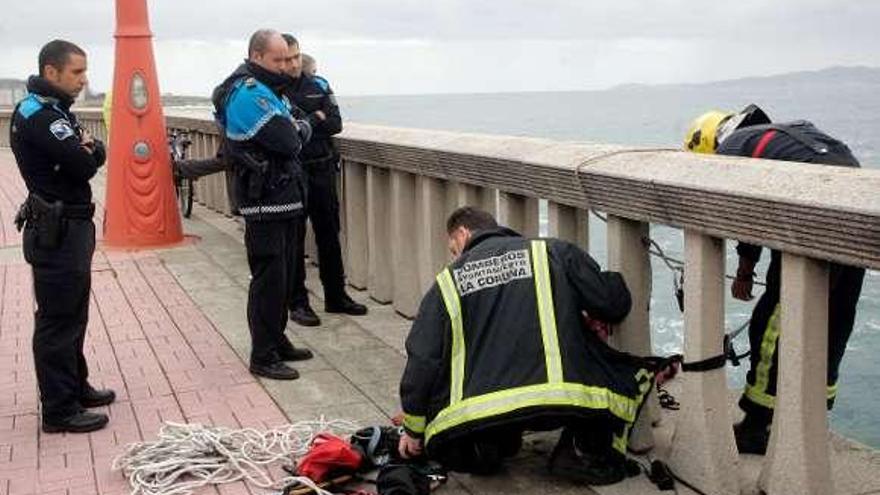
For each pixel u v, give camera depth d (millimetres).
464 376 3582
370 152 6441
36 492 3840
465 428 3494
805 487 3254
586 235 4398
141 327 6363
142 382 5215
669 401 4477
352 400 4844
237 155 5043
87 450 4277
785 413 3285
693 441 3660
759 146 3740
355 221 7125
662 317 9805
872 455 3891
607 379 3639
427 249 5945
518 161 4426
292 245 5266
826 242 2918
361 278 7207
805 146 3654
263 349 5230
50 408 4465
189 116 12297
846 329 3660
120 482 3930
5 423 4637
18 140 4332
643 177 3580
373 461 3889
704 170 3395
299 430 4316
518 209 4816
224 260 8625
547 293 3621
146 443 4168
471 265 3697
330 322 6320
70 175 4328
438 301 3672
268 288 5172
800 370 3195
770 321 3773
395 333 6047
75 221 4387
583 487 3730
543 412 3445
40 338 4426
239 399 4898
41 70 4332
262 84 5059
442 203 5875
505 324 3586
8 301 7250
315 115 6047
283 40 5086
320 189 6227
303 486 3703
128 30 9078
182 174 10000
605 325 3957
